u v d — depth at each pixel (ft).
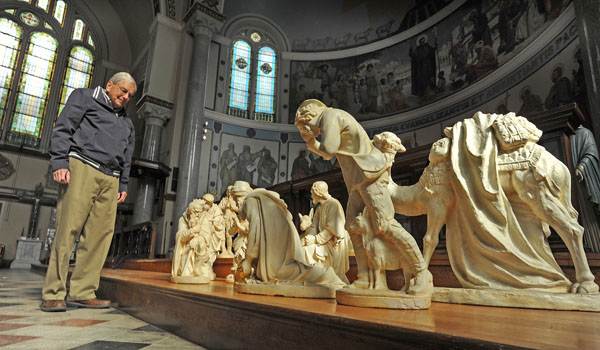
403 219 19.06
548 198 5.72
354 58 61.82
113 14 70.18
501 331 3.13
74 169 8.32
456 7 50.55
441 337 2.84
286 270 6.83
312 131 6.18
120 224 60.18
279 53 64.34
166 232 43.75
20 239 53.98
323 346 3.69
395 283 8.43
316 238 8.30
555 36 34.68
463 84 47.80
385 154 5.50
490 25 44.75
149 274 14.43
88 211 8.70
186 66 50.44
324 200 8.91
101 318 7.54
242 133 58.70
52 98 62.90
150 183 46.55
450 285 7.92
